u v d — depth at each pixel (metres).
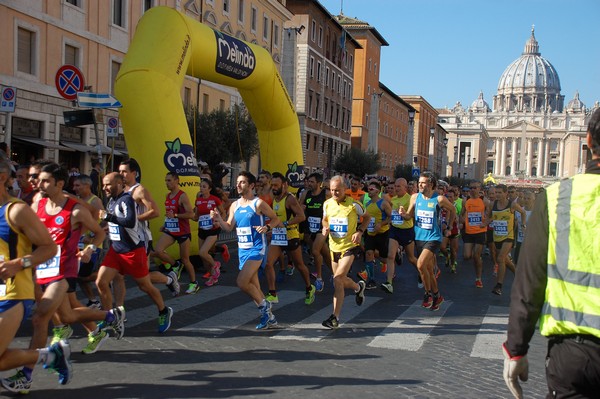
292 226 9.55
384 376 5.89
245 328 7.75
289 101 18.73
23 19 23.09
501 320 8.91
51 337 6.92
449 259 15.60
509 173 194.62
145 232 7.12
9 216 4.36
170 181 9.90
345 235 8.09
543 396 5.54
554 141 190.50
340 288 7.98
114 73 29.23
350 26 73.81
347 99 67.88
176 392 5.20
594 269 2.64
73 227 5.71
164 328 7.29
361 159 54.50
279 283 11.70
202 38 14.34
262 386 5.43
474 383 5.80
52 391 5.13
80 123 11.86
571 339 2.67
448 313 9.34
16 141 23.02
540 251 2.77
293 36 48.53
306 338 7.34
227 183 39.53
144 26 13.53
